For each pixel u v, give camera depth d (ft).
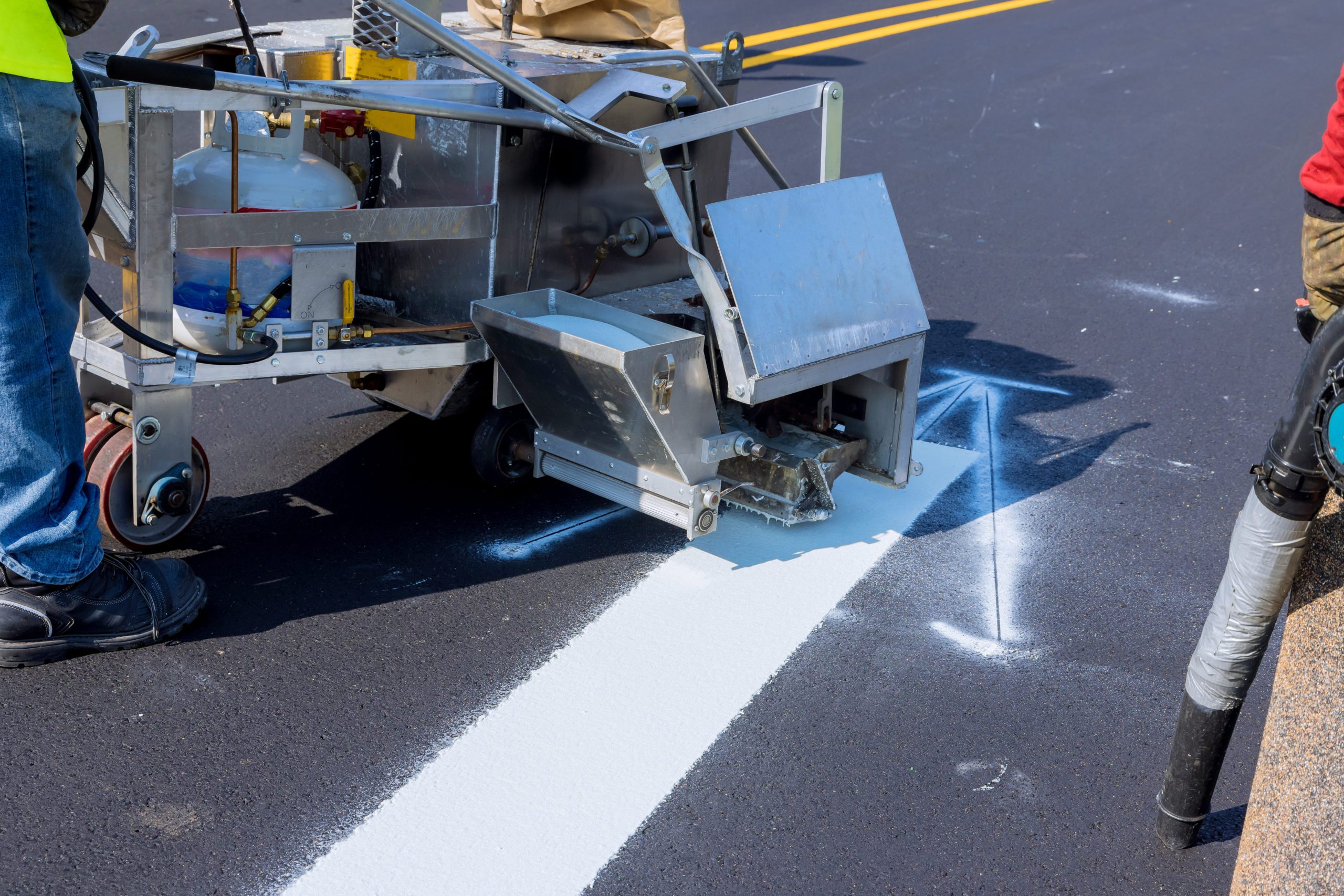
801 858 8.16
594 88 11.23
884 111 31.76
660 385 10.18
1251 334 19.24
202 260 10.27
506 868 7.92
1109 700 10.12
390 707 9.44
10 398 8.81
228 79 9.30
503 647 10.34
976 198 25.73
